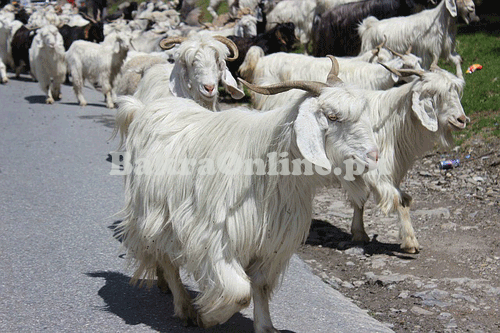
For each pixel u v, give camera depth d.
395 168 6.25
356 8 13.25
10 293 4.72
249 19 17.02
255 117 3.93
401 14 13.14
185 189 4.01
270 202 3.77
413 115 6.11
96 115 13.46
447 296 5.13
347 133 3.57
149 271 4.54
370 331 4.37
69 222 6.52
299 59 8.77
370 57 9.14
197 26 22.95
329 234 6.73
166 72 6.75
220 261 3.79
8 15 23.42
